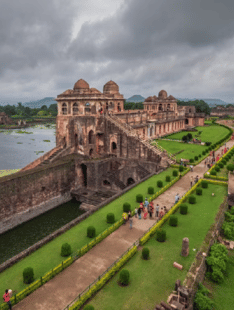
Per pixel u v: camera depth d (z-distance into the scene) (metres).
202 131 93.69
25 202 34.53
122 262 18.72
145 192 33.88
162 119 82.75
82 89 53.03
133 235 23.08
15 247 28.86
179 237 22.92
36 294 15.95
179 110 101.19
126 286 16.83
